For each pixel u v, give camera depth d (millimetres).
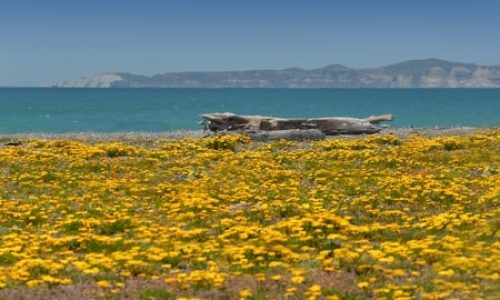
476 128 57438
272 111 157875
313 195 23328
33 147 41188
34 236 17453
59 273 14508
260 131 46562
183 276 13719
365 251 15773
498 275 13445
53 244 16734
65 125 106438
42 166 31781
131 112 152875
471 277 13797
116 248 16719
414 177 26391
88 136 55500
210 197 22750
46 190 25734
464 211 20453
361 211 21062
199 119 123875
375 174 28188
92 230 18844
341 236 16781
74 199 23484
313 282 13742
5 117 130125
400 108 171125
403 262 14969
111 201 23391
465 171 28969
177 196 23234
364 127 50875
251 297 12922
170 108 175500
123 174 30172
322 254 15203
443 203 21969
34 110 160875
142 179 28188
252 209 20922
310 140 44469
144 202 23219
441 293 12523
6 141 46125
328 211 20125
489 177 26750
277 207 21031
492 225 17922
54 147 40469
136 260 15031
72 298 12875
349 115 139125
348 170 29344
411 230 18359
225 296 13102
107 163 32969
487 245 16234
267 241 16359
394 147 38188
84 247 16828
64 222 19281
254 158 34156
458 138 41000
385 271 14070
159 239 17250
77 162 32625
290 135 44750
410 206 21625
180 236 17531
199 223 19688
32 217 20188
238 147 40656
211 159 34469
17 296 12898
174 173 29828
